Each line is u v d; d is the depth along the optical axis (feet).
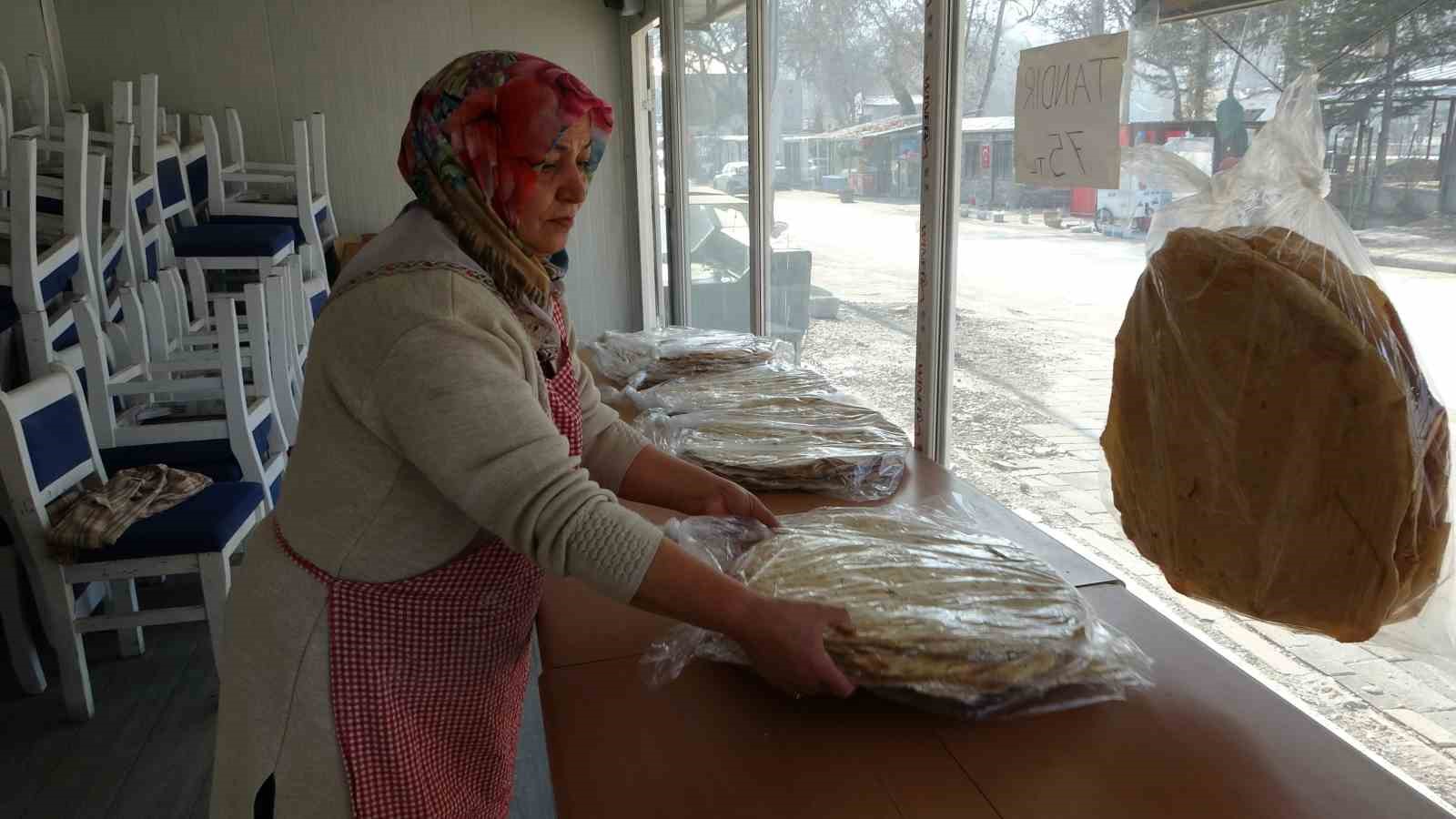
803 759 2.66
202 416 9.63
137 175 12.69
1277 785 2.50
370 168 16.79
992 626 2.86
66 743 7.19
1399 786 2.49
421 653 3.22
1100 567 3.86
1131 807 2.44
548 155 2.84
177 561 7.24
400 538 3.03
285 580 3.11
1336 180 2.83
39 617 8.65
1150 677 3.02
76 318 8.36
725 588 2.67
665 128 14.15
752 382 6.26
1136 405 2.85
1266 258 2.41
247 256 12.22
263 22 15.85
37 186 10.91
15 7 14.16
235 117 15.24
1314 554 2.38
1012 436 5.16
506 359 2.77
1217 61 3.22
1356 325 2.25
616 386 6.82
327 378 2.86
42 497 6.97
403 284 2.74
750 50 9.34
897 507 4.06
